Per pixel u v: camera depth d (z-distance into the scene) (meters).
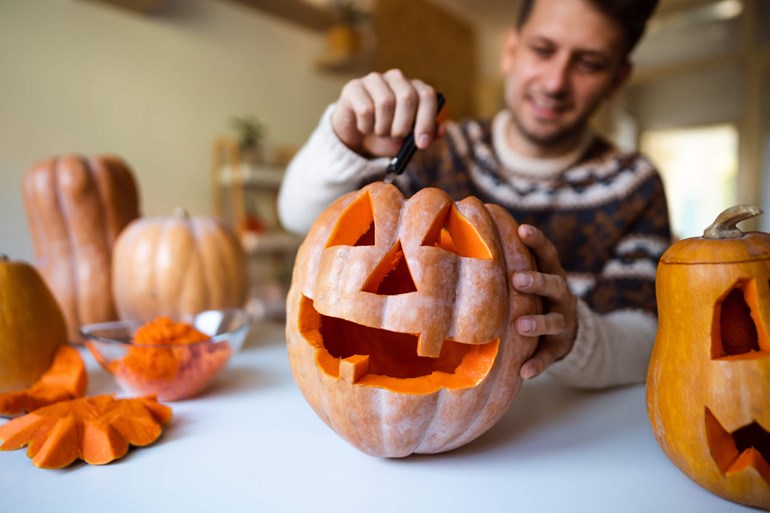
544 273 0.53
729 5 3.23
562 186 1.07
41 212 1.00
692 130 3.46
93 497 0.43
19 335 0.66
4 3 1.81
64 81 1.98
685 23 3.39
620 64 0.99
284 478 0.46
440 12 3.72
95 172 1.04
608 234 1.03
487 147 1.14
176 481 0.46
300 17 2.79
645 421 0.58
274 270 2.84
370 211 0.51
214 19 2.53
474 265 0.46
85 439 0.50
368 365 0.49
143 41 2.24
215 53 2.54
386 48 3.25
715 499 0.42
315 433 0.56
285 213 1.04
